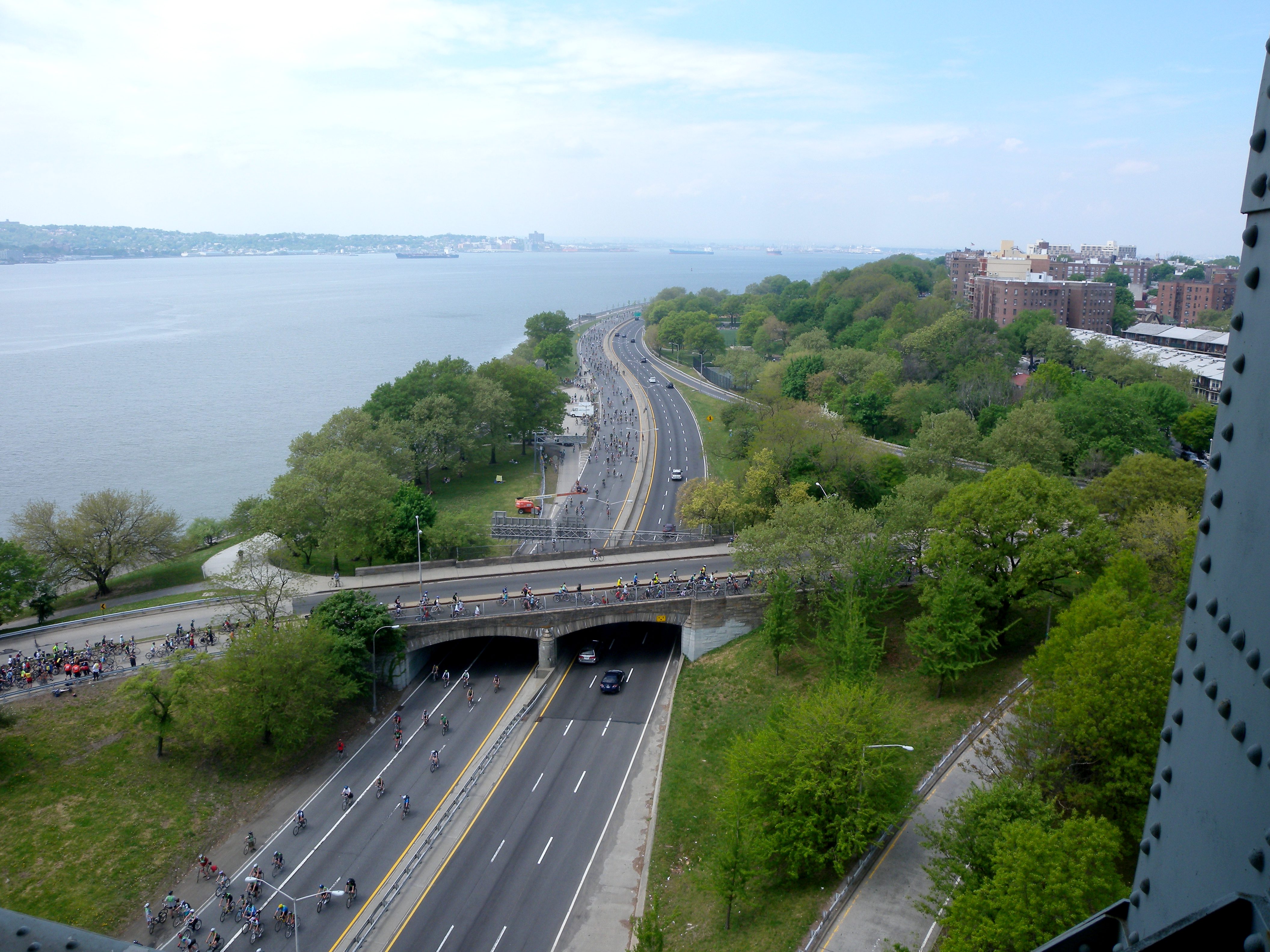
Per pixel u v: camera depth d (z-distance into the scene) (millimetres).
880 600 73562
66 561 94125
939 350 162250
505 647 87688
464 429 136000
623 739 70750
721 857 48281
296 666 67062
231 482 163250
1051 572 63844
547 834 59750
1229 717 6422
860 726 51156
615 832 59812
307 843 59344
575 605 82000
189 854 59000
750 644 80812
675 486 135000
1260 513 6203
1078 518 67000
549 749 69562
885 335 186750
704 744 68750
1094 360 158000
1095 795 44344
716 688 76062
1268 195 6395
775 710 61000
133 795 62812
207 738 64438
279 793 65000
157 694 64562
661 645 87250
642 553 97938
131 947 7426
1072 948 8258
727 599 81875
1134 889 8086
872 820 48219
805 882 50406
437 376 148125
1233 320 7016
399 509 97438
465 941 50469
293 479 96438
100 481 161500
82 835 58969
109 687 70312
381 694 77625
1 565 78938
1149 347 182875
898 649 71688
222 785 65000
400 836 59812
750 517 102188
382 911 52594
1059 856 34812
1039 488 67375
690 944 48500
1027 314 190625
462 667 83375
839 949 43594
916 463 107250
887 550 74375
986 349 163750
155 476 165500
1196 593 7371
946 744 58438
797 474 108250
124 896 55281
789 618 73375
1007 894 35062
